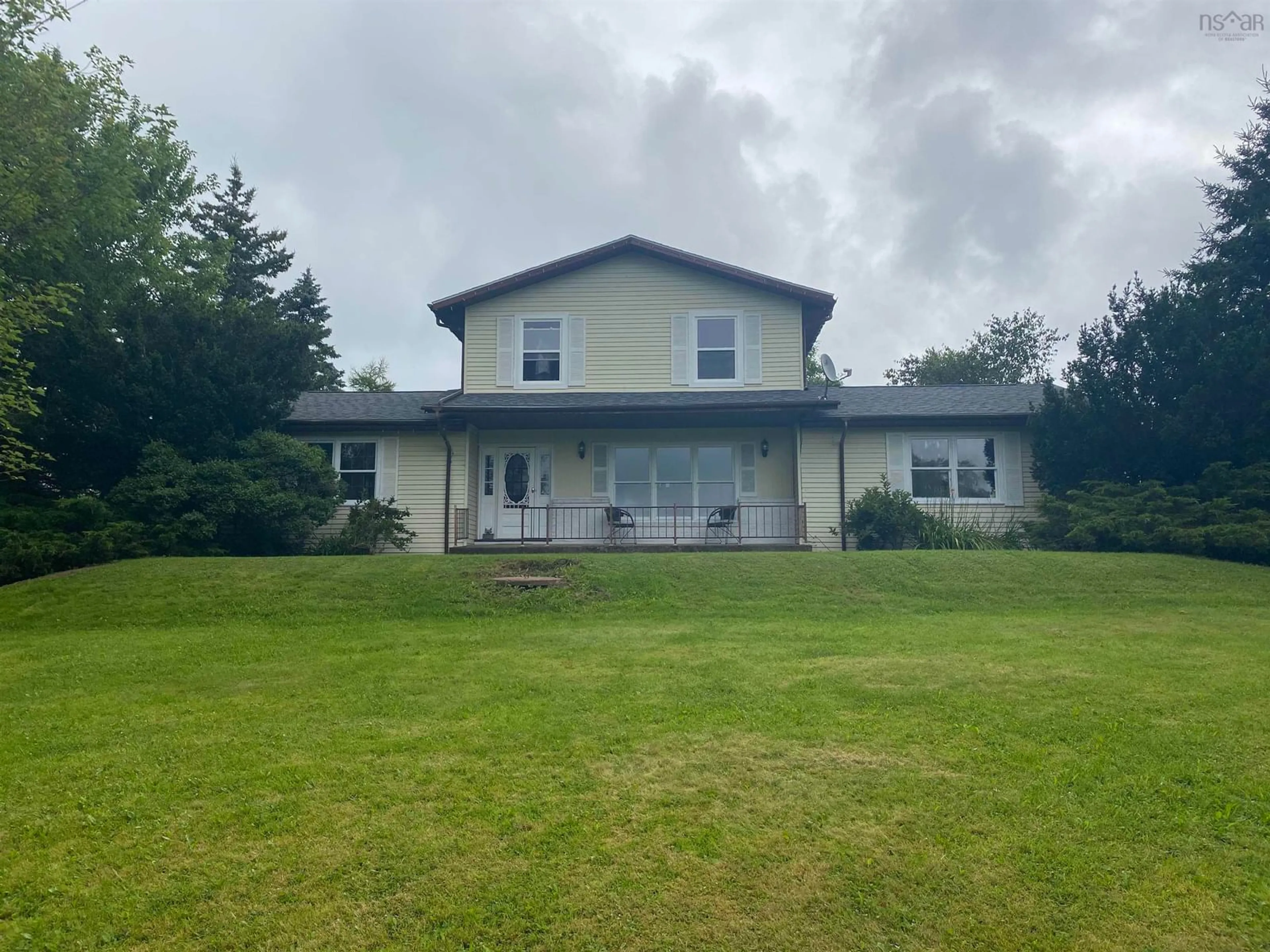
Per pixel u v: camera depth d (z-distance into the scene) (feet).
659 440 61.16
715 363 61.52
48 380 49.96
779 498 60.23
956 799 14.08
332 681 23.07
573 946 10.37
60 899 11.47
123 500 48.78
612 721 18.57
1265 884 11.50
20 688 22.82
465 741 17.31
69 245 60.29
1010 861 12.09
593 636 29.50
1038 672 22.35
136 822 13.70
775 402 54.39
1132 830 12.98
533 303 62.44
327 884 11.74
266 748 17.15
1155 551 45.60
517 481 61.87
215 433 53.67
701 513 60.03
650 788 14.71
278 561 42.60
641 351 61.67
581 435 61.52
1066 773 15.07
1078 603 35.32
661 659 25.09
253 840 13.00
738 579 38.70
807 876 11.76
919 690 20.68
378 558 43.75
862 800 14.08
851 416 58.39
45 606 35.29
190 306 55.47
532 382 61.72
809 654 25.35
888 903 11.15
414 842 12.83
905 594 36.70
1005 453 59.21
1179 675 21.98
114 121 64.13
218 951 10.36
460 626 32.22
